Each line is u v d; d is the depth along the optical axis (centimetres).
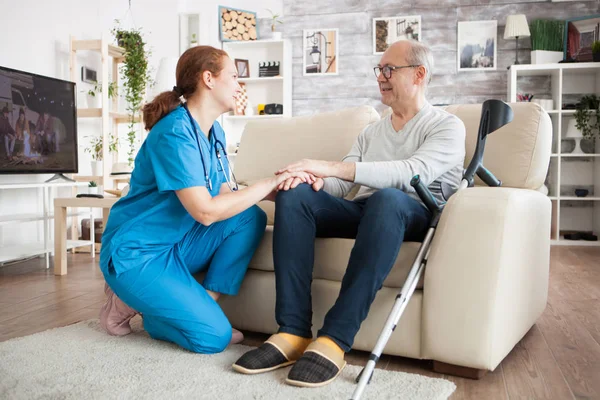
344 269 175
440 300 160
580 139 514
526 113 201
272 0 582
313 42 573
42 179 423
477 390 151
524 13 534
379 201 155
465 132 191
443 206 174
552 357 181
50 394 144
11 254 340
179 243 182
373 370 150
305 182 171
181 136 162
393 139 192
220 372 158
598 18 504
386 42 557
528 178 197
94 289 288
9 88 352
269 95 580
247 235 185
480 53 540
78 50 464
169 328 179
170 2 572
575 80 526
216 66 172
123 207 175
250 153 247
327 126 233
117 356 173
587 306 255
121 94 519
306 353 152
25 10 405
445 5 546
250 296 193
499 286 156
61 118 402
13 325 217
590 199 499
